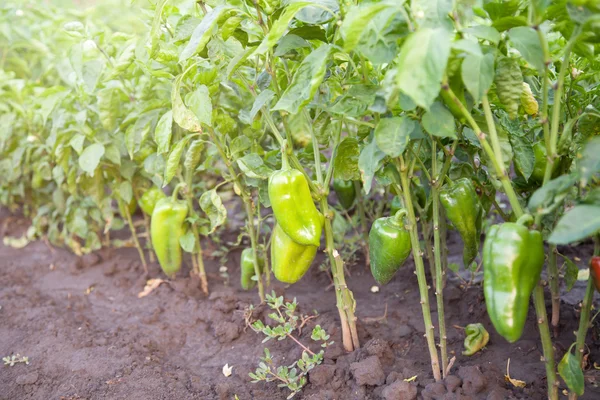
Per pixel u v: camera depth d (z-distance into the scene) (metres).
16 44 1.44
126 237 1.37
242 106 1.00
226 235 1.30
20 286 1.18
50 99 1.01
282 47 0.74
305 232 0.77
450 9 0.62
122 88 1.05
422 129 0.72
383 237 0.77
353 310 0.88
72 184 1.12
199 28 0.70
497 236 0.65
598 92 0.79
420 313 0.99
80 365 0.94
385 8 0.60
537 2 0.60
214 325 1.01
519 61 0.77
